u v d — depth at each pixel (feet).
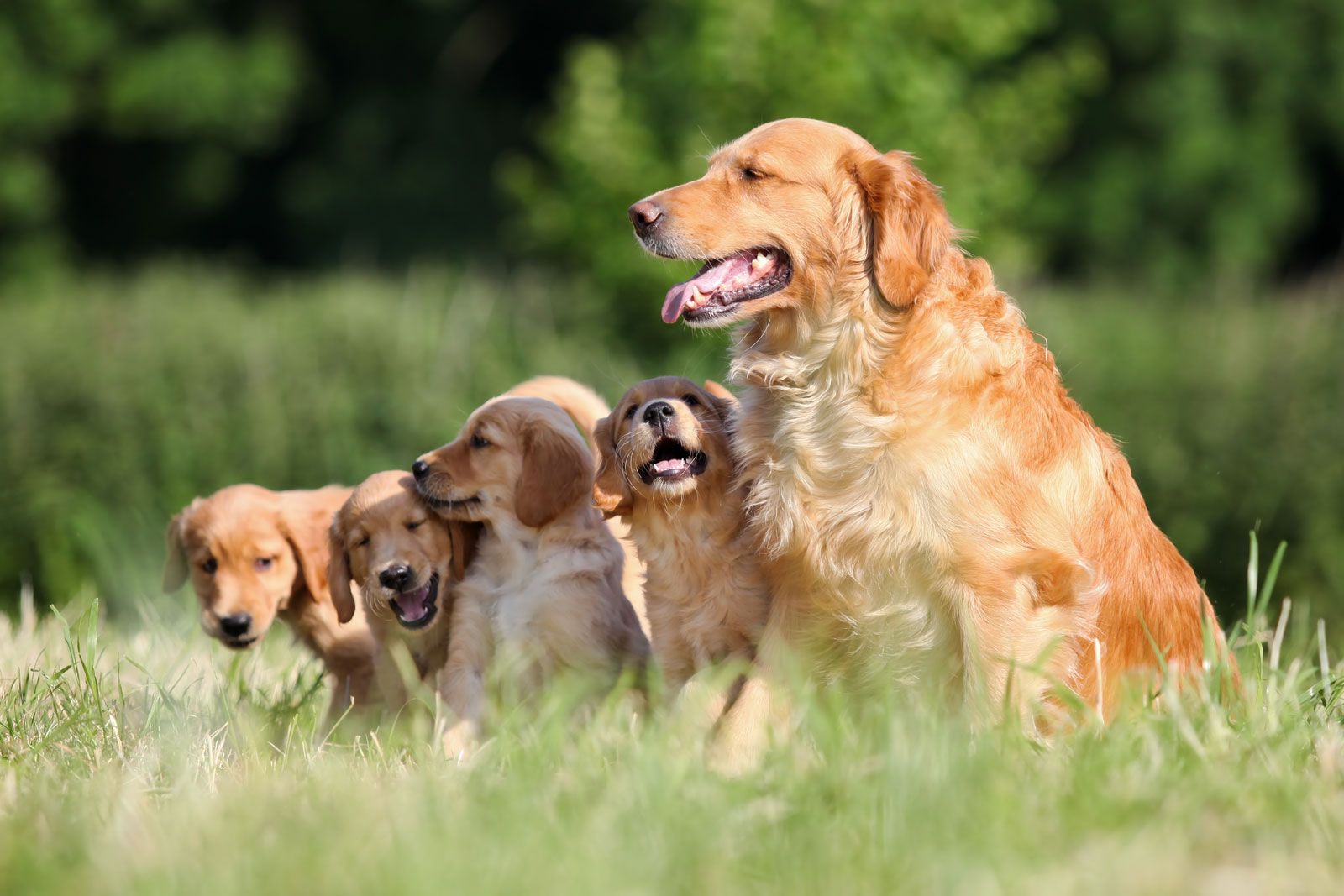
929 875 18.39
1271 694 27.04
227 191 146.41
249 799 21.72
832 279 29.17
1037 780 21.74
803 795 21.36
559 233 86.58
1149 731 23.32
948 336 28.02
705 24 80.07
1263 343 68.95
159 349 71.36
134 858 19.35
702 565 30.89
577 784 22.06
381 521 32.68
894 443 27.73
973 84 103.19
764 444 29.55
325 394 69.00
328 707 34.55
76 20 130.31
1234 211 135.03
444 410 68.90
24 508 61.87
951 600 27.73
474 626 32.65
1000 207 83.25
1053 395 28.99
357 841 19.61
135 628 45.03
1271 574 32.96
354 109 149.48
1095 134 135.44
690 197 29.99
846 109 77.41
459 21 154.81
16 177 130.21
